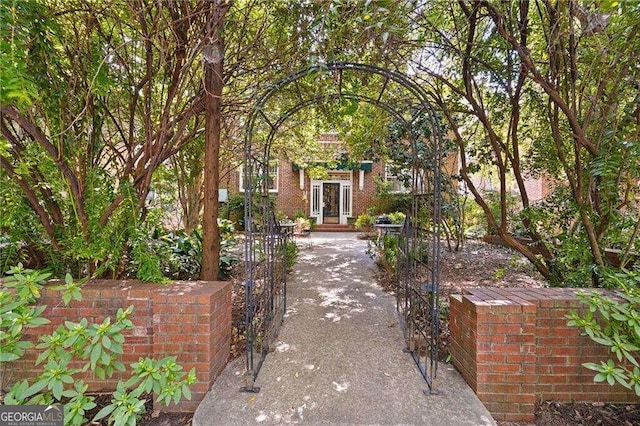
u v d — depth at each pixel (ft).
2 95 5.84
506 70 11.84
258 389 7.84
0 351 5.96
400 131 18.65
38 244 9.69
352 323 11.98
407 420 6.76
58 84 8.27
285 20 10.90
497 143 13.08
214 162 11.62
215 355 8.22
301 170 44.93
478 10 10.05
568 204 10.75
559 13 8.67
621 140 8.77
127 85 10.55
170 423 7.23
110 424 6.52
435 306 7.98
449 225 25.49
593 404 7.66
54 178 8.75
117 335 6.21
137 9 8.52
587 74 9.27
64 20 8.70
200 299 7.79
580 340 7.69
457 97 14.16
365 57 10.98
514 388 7.40
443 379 8.25
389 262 18.83
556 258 11.41
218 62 10.59
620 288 8.25
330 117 14.53
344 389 7.86
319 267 20.88
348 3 7.28
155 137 10.90
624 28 8.03
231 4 8.82
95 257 8.75
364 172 45.65
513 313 7.40
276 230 12.24
